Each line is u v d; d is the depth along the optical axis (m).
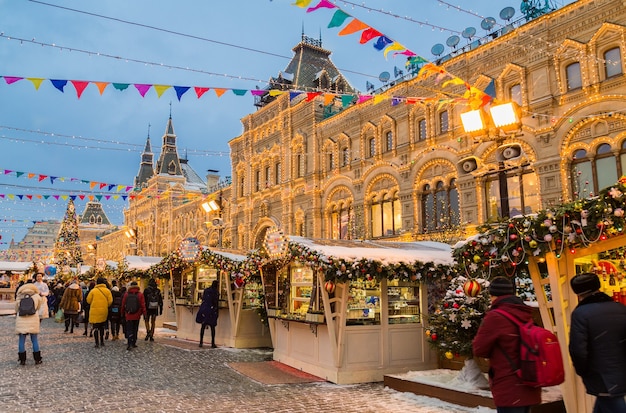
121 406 8.37
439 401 8.81
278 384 10.36
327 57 38.12
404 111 25.23
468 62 21.98
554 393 8.26
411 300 11.86
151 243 60.12
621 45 16.91
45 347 15.44
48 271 37.09
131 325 14.98
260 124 37.19
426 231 23.72
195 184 62.56
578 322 4.93
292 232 32.56
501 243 7.62
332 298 10.86
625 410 4.70
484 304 9.00
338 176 29.20
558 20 18.86
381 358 11.11
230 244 40.44
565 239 6.98
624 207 6.38
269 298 13.83
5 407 8.24
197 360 13.30
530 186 19.69
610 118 17.12
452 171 22.58
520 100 20.05
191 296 18.25
